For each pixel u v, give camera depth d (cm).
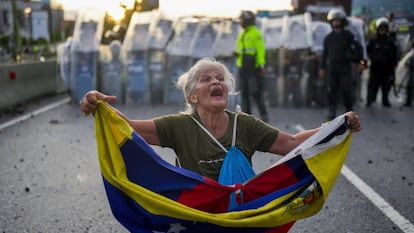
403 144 884
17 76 1367
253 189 298
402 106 1424
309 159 300
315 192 298
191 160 312
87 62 1420
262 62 1109
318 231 482
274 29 1423
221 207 296
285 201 297
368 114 1258
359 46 1105
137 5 1762
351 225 496
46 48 3000
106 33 1659
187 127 315
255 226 287
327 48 1114
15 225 495
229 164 305
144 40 1430
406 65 1434
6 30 2681
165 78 1425
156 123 314
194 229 287
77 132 983
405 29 2241
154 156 292
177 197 292
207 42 1409
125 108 1339
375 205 553
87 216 520
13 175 672
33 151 816
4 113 1227
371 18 3169
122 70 1441
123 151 289
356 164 739
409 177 666
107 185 284
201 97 312
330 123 304
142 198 278
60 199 572
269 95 1397
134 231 286
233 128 317
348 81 1112
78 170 697
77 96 1423
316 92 1370
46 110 1300
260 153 807
